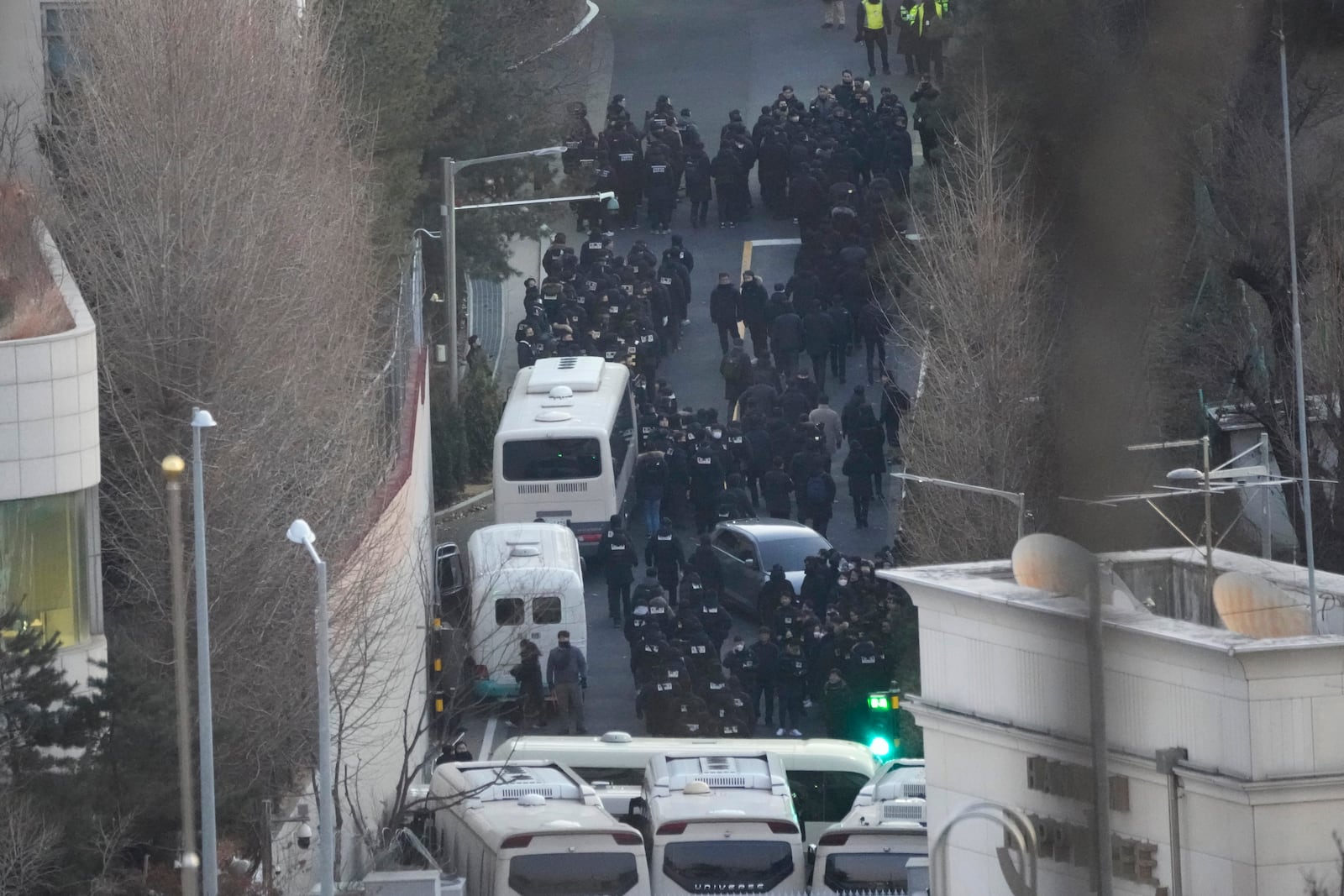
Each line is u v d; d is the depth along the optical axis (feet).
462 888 287.69
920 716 234.99
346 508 361.92
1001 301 447.01
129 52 395.96
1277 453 420.36
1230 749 205.57
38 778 268.82
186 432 350.23
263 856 296.92
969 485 381.40
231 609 333.62
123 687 287.28
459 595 494.59
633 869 296.10
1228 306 462.60
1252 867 204.74
